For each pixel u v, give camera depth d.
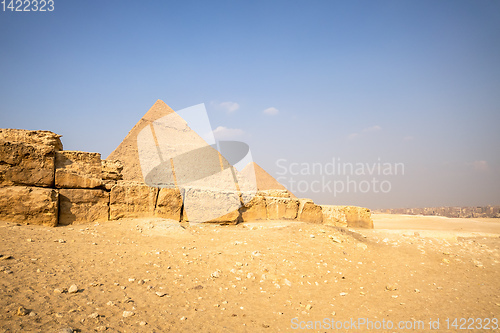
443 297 7.97
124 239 9.90
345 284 8.17
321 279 8.27
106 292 5.81
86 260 7.35
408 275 9.41
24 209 10.03
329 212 20.86
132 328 4.70
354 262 9.98
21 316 4.42
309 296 7.19
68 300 5.22
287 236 11.83
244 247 10.03
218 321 5.46
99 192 11.80
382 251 11.73
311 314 6.30
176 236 10.91
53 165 11.10
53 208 10.40
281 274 8.19
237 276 7.80
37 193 10.26
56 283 5.80
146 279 6.75
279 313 6.12
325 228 13.51
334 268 9.14
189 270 7.74
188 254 8.98
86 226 10.72
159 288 6.42
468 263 11.23
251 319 5.74
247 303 6.43
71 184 11.41
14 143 10.46
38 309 4.73
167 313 5.42
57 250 7.75
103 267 7.08
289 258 9.35
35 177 10.73
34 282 5.65
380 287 8.27
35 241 8.23
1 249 7.09
